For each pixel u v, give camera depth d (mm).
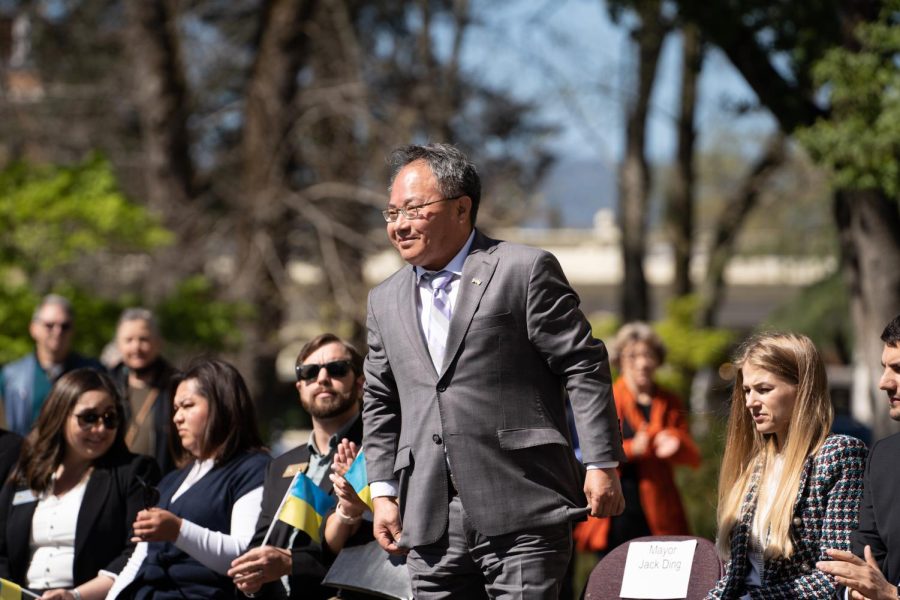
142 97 29266
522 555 6453
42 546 8977
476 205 6797
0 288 19531
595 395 6477
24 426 12383
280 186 28047
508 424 6500
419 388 6668
